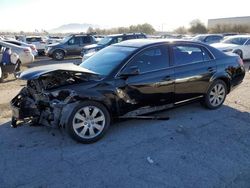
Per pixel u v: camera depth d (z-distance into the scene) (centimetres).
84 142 459
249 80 981
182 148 441
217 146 446
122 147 448
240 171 372
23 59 1383
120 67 492
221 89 627
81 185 349
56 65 512
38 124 490
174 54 555
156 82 521
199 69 579
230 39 1659
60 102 443
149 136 488
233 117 575
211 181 350
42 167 393
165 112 605
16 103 513
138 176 365
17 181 361
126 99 494
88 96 451
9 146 458
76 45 2027
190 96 579
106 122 477
